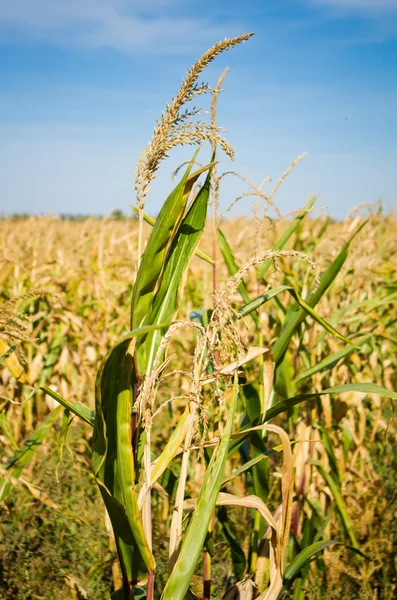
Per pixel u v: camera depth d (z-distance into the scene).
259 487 3.39
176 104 2.27
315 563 4.22
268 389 3.49
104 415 2.45
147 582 2.62
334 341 5.41
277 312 4.93
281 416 5.88
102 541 4.00
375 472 5.46
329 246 5.92
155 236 2.33
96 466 2.45
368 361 6.89
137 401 2.38
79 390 6.25
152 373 2.34
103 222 9.08
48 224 14.40
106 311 7.77
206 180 2.60
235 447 2.78
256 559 3.50
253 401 3.28
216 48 2.19
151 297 2.43
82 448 5.41
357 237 7.38
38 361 5.80
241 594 2.93
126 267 10.20
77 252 11.15
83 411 2.82
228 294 2.48
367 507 4.74
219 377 2.49
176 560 2.50
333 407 4.96
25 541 4.06
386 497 5.03
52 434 5.12
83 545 3.95
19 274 7.54
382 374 6.90
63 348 6.36
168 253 2.62
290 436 4.28
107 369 2.34
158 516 4.41
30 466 4.69
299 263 6.52
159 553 3.97
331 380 5.36
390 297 4.91
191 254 2.62
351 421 5.42
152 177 2.37
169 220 2.31
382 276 8.32
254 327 5.74
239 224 14.52
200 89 2.27
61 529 4.16
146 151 2.33
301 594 3.92
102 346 7.42
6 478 3.10
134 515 2.35
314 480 4.57
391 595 4.09
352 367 5.52
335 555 4.03
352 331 6.43
